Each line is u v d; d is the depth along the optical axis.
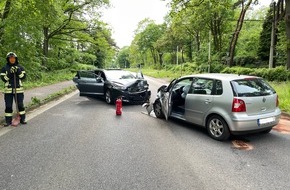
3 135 6.80
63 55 40.59
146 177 4.41
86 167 4.80
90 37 34.47
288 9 19.78
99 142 6.27
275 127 7.77
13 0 14.70
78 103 12.51
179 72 42.84
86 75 13.41
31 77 19.89
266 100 6.42
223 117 6.29
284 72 19.83
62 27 30.47
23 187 4.06
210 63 34.78
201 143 6.25
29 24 16.19
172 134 7.01
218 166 4.89
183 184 4.18
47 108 10.98
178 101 8.16
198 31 44.94
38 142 6.23
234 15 40.88
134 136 6.81
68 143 6.18
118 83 11.76
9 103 7.71
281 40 23.27
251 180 4.34
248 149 5.84
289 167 4.86
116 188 4.04
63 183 4.20
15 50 16.64
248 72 23.39
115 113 9.96
